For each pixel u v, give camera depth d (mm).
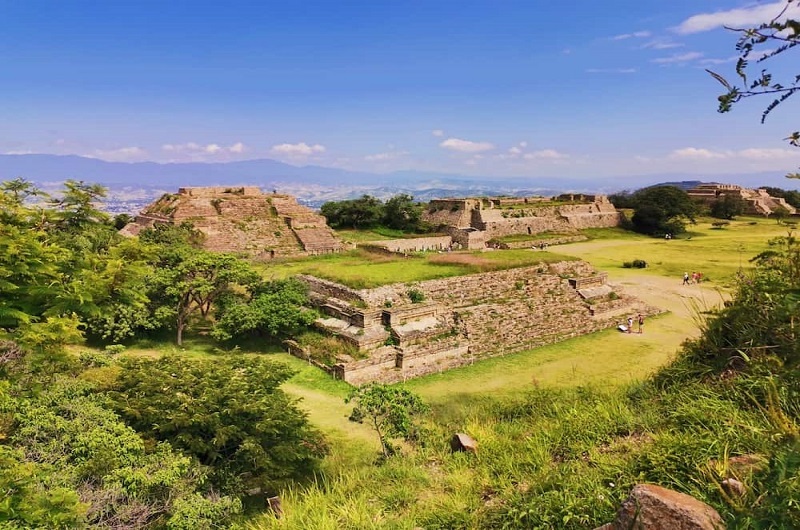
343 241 66062
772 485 4730
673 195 93688
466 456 10039
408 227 82750
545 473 8102
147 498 12891
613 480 7180
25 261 9234
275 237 62250
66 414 15000
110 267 10258
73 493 9359
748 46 3488
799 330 6953
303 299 35281
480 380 28453
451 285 37750
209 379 18031
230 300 35625
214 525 12820
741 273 10469
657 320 41281
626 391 11117
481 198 93312
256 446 16062
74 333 9211
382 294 34688
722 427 7590
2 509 8016
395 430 16219
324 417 23094
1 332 9125
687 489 6344
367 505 8562
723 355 10102
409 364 30188
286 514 8680
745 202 115062
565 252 74688
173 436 16500
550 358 32031
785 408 7355
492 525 7359
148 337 33312
